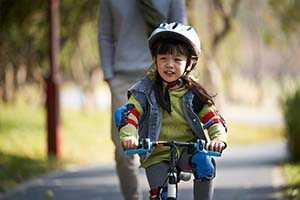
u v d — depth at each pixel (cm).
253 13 4334
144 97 1013
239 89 8525
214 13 4069
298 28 4112
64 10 3659
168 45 991
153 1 1360
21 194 1927
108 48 1419
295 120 2816
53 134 2839
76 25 3806
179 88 1016
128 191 1436
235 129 5447
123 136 962
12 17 3238
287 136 2867
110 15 1412
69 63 4575
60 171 2517
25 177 2286
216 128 986
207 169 985
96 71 5628
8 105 4881
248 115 7294
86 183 2172
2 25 3294
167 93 1016
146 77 1027
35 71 4716
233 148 3981
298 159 2842
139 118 1005
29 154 2925
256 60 7381
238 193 1956
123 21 1391
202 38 4088
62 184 2147
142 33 1398
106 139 3962
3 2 3159
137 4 1398
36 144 3262
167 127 1026
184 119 1019
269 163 2886
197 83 1014
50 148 2856
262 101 8306
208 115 1003
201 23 4075
